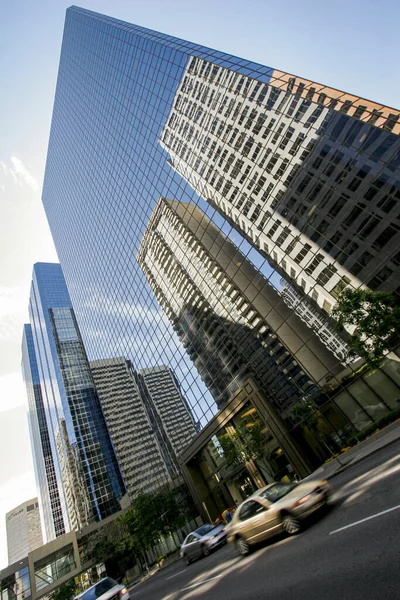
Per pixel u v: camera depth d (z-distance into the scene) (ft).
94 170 265.13
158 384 172.45
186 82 139.64
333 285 82.64
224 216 121.19
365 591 14.30
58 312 534.78
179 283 154.40
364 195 74.54
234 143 113.60
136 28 194.90
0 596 182.19
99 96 245.86
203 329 136.87
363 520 22.45
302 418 90.94
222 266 123.54
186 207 145.07
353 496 29.94
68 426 405.39
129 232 207.21
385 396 73.82
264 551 30.30
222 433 123.13
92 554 206.28
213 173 125.39
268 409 101.04
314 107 86.53
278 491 32.86
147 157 177.06
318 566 19.65
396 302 68.85
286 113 93.81
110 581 41.19
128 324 213.25
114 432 225.76
